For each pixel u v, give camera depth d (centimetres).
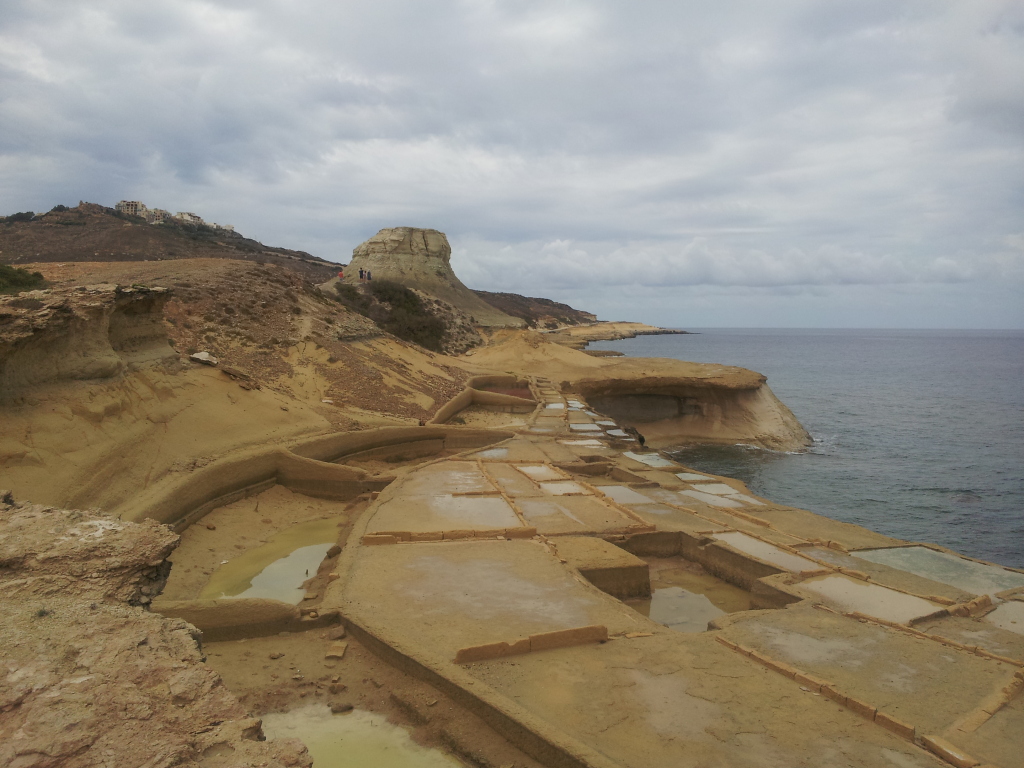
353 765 632
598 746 636
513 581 1063
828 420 4891
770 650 896
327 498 1669
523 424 2862
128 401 1388
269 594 1077
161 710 430
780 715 717
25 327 1136
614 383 4419
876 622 1014
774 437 4044
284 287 3108
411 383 2917
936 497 2814
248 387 1877
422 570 1095
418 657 773
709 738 660
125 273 2677
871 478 3170
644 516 1553
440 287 9850
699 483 1945
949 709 752
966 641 972
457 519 1391
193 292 2481
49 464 1099
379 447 2092
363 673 786
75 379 1279
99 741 392
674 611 1170
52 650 475
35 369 1191
